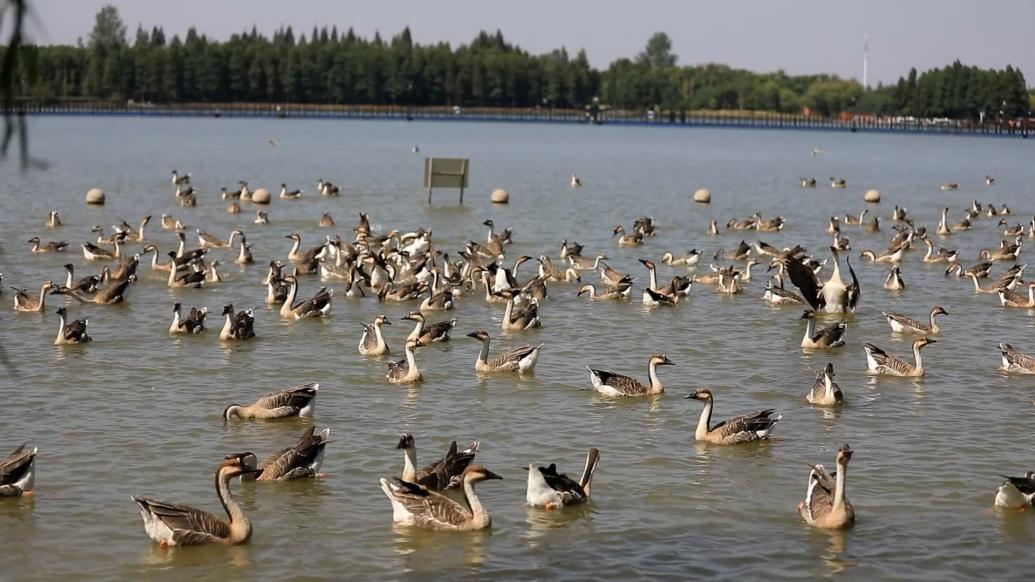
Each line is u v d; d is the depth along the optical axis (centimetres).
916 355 4541
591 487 3312
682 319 5656
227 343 4972
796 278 4903
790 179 15588
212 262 6656
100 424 3791
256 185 12988
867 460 3553
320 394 4188
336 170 15400
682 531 3030
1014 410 4091
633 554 2894
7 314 5506
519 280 6912
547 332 5316
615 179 14962
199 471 3384
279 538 2958
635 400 4169
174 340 5016
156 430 3738
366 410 3994
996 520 3106
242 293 6200
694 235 9162
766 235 9256
